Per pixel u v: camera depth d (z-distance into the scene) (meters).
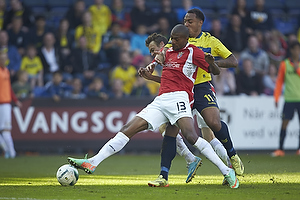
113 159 40.38
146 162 37.03
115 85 46.88
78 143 45.53
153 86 49.50
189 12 22.06
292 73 44.94
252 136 46.53
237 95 48.91
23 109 45.38
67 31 51.88
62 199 15.82
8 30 52.31
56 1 61.69
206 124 21.69
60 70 50.62
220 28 58.78
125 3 62.38
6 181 22.88
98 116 45.88
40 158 41.75
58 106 45.66
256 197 16.44
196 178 24.47
